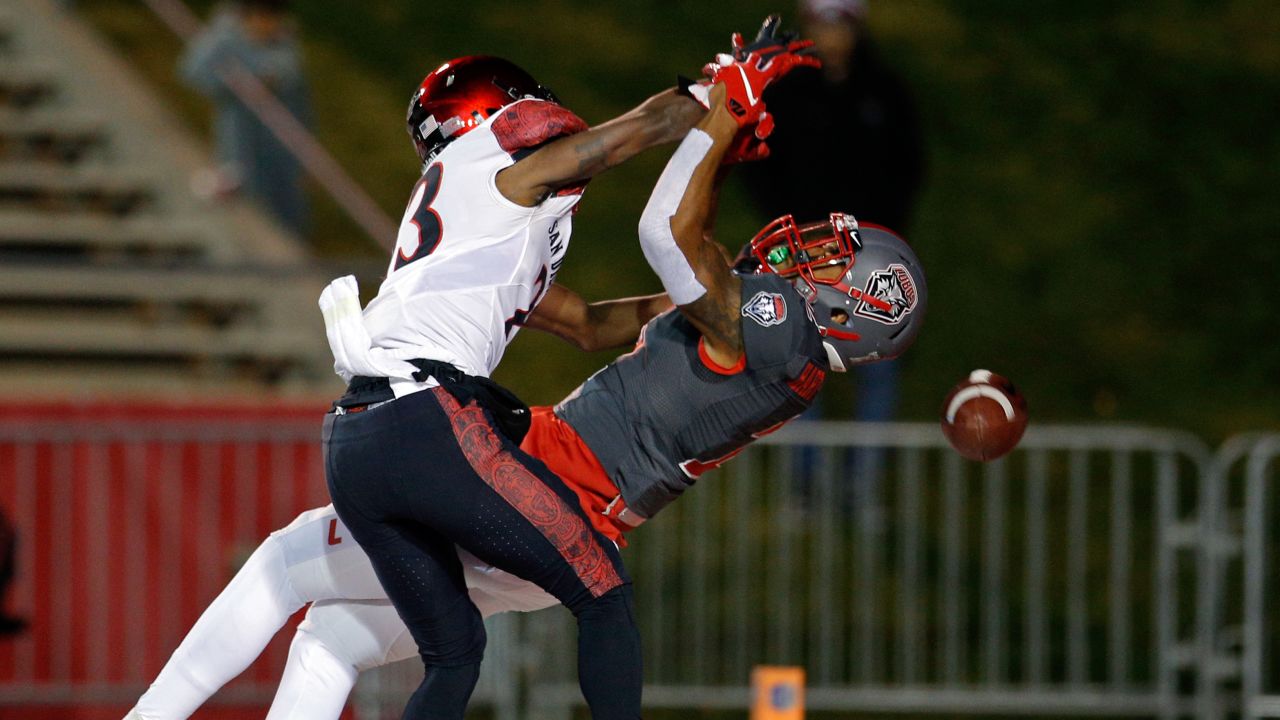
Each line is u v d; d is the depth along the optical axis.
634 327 16.58
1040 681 26.39
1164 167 46.22
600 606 14.64
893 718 25.98
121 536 24.00
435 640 14.94
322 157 31.66
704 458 15.30
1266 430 35.84
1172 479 25.25
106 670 23.86
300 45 46.50
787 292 14.92
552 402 34.75
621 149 14.40
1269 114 48.62
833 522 27.62
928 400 36.44
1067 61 50.62
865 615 26.05
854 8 29.14
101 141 34.16
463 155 14.56
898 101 29.59
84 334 29.73
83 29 36.09
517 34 48.28
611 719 14.50
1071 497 32.75
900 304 15.33
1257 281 42.00
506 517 14.26
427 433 14.15
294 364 30.66
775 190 29.59
